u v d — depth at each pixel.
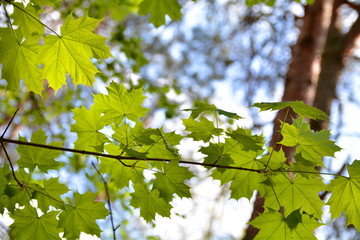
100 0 2.42
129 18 3.62
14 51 1.10
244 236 1.67
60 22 2.29
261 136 1.07
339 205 1.07
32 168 1.11
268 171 1.07
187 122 1.08
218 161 1.05
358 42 2.69
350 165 1.05
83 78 1.13
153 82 2.65
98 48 1.11
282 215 1.04
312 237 1.04
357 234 2.40
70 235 1.12
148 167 1.12
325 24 2.12
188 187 1.08
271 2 2.02
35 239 1.14
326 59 2.68
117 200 2.40
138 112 1.09
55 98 2.42
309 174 1.06
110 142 1.11
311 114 1.05
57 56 1.12
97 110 1.10
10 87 1.12
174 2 1.60
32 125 2.40
